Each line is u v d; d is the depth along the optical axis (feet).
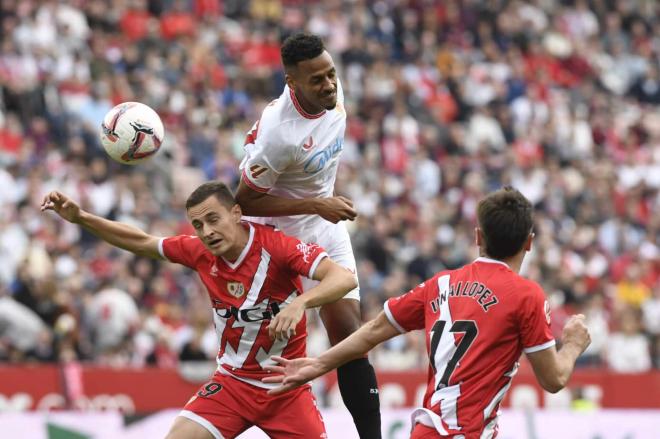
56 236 139.44
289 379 57.57
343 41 215.92
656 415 110.01
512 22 245.24
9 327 114.01
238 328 63.21
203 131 172.86
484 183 188.85
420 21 232.32
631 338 144.36
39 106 165.37
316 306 59.67
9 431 95.40
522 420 107.65
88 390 110.52
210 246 61.41
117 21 191.72
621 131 227.61
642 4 272.10
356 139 188.24
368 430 65.98
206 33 201.98
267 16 216.54
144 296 134.92
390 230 164.14
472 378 55.36
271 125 62.03
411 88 205.57
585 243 181.57
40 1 180.55
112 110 63.82
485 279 56.54
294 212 63.21
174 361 125.18
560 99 230.89
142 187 153.38
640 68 255.09
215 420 63.77
